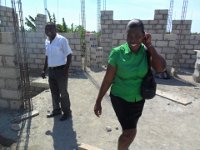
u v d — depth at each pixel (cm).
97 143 381
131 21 224
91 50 1041
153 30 1139
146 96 248
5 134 409
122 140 264
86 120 469
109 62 244
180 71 992
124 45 246
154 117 488
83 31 1373
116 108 263
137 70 239
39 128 432
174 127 443
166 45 849
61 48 418
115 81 255
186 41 1063
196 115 505
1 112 504
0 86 512
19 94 508
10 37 471
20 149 363
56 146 371
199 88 713
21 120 462
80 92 664
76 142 384
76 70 965
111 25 1188
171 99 593
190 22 1044
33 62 1010
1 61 492
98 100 258
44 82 743
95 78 838
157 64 231
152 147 370
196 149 368
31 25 1482
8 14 1107
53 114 482
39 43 980
